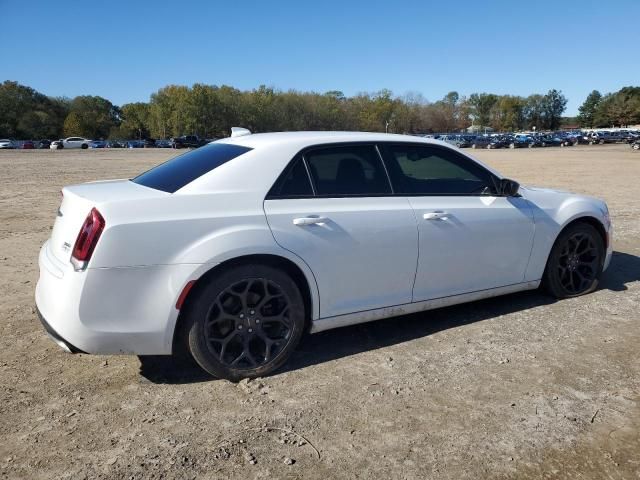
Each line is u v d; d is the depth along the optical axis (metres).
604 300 4.95
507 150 59.72
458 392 3.31
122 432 2.89
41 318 3.33
